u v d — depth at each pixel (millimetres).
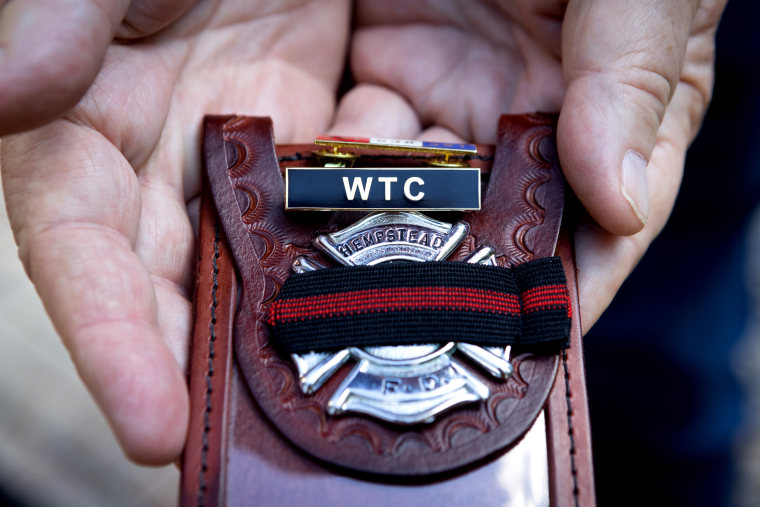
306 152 331
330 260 312
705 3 343
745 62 373
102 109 314
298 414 295
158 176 330
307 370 298
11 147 306
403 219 316
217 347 302
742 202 389
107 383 281
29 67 287
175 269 322
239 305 307
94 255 294
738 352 427
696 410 393
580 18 326
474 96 366
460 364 302
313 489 290
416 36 373
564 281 306
